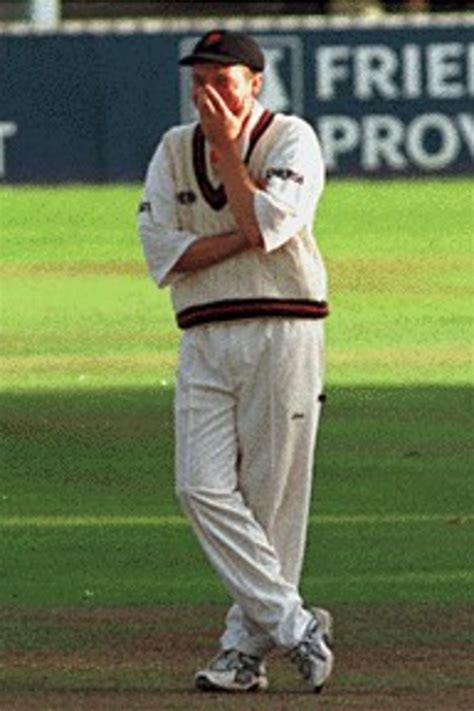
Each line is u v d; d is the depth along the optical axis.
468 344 73.81
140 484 50.72
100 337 76.06
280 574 30.53
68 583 40.38
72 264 95.06
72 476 51.78
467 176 118.94
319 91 118.62
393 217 107.06
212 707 29.89
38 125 117.81
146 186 30.67
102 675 32.25
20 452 54.78
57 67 117.69
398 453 54.38
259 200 29.53
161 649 34.19
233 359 30.19
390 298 84.44
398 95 118.62
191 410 30.36
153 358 71.31
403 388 64.94
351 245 99.44
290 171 29.80
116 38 117.56
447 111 118.69
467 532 45.22
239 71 29.94
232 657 30.88
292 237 30.03
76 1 143.50
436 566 41.91
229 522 30.09
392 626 36.12
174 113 117.94
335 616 37.06
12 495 49.59
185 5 145.00
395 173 118.88
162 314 81.44
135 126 117.94
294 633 30.03
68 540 44.59
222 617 37.00
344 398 63.06
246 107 30.14
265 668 32.47
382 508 47.81
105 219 107.44
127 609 37.84
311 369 30.45
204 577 40.88
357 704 30.05
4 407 61.81
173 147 30.38
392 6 154.62
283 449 30.53
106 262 95.62
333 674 32.19
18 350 73.38
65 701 30.34
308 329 30.36
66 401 62.84
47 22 128.12
